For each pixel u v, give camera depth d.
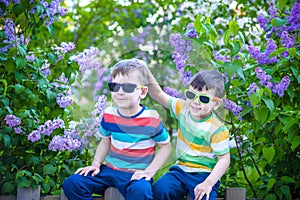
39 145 2.87
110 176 2.62
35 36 3.30
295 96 3.13
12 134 2.79
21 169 2.84
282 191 3.05
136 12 6.22
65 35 6.48
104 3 6.78
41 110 2.92
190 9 4.61
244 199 3.00
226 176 3.28
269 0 4.43
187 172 2.70
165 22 4.91
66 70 2.88
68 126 2.90
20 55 2.77
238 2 4.43
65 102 2.80
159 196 2.60
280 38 3.31
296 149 3.20
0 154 2.80
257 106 2.94
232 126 3.10
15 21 3.04
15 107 2.87
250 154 3.23
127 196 2.50
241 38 3.27
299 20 3.14
